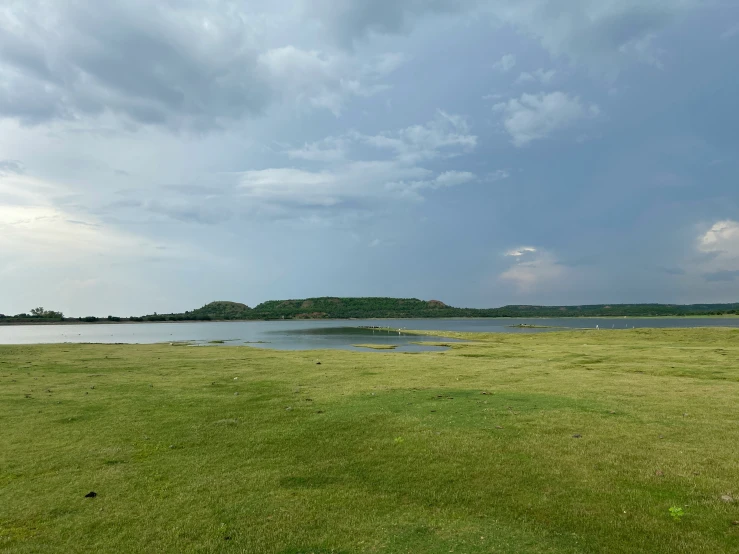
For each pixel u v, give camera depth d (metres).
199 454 15.88
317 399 24.52
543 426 18.23
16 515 11.44
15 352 57.28
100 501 12.19
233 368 39.56
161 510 11.63
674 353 49.34
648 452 15.02
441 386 28.42
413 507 11.63
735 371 33.91
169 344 84.94
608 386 27.84
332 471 14.11
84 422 20.11
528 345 72.62
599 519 10.73
